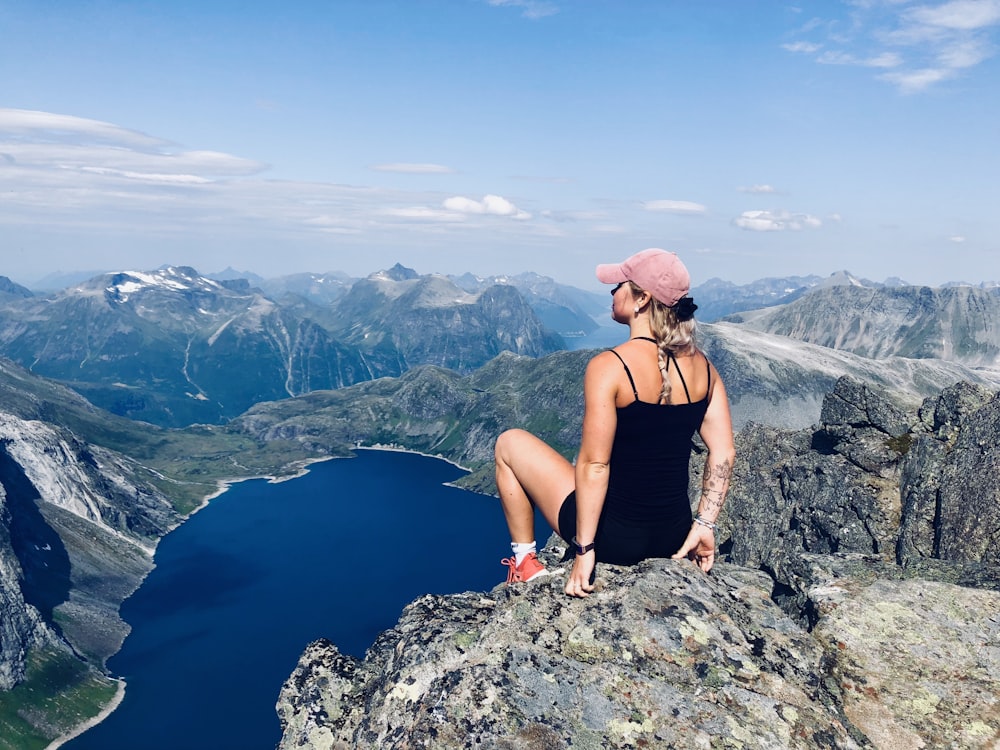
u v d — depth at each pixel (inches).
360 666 100.0
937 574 109.3
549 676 72.9
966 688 76.0
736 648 77.2
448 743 68.2
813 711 71.9
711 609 81.2
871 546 390.0
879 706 75.3
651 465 80.0
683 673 73.9
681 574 84.4
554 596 83.2
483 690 71.4
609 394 75.6
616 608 79.8
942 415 399.9
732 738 67.9
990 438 318.0
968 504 299.4
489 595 93.0
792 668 77.0
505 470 92.0
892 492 410.0
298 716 93.6
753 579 111.6
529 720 68.8
